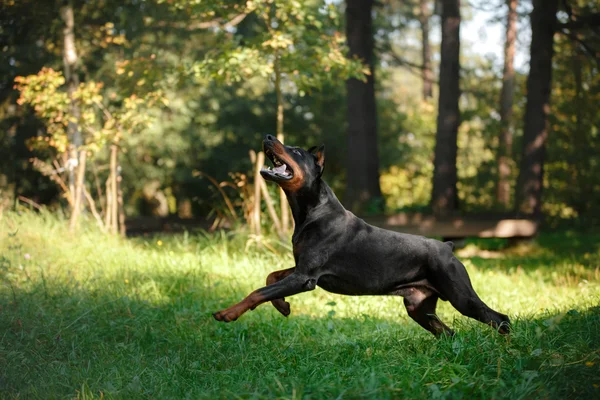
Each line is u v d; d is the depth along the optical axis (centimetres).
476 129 2555
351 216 551
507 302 815
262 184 1126
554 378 426
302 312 768
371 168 1714
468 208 2303
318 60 1165
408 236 550
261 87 2341
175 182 2312
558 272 1123
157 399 450
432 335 594
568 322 592
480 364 467
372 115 1719
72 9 1422
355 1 1675
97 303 674
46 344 548
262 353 555
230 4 1166
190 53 1798
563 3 1612
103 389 461
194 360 544
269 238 1119
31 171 1842
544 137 1620
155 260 945
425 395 408
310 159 543
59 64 1706
